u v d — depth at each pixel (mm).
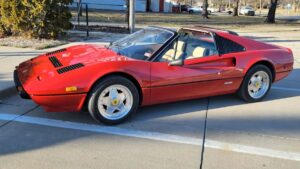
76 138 4285
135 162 3766
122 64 4645
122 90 4695
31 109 5211
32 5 10945
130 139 4340
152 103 5039
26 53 9016
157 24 23719
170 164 3762
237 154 4086
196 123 4992
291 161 3994
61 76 4375
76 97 4434
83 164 3668
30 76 4609
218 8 88000
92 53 5148
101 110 4617
